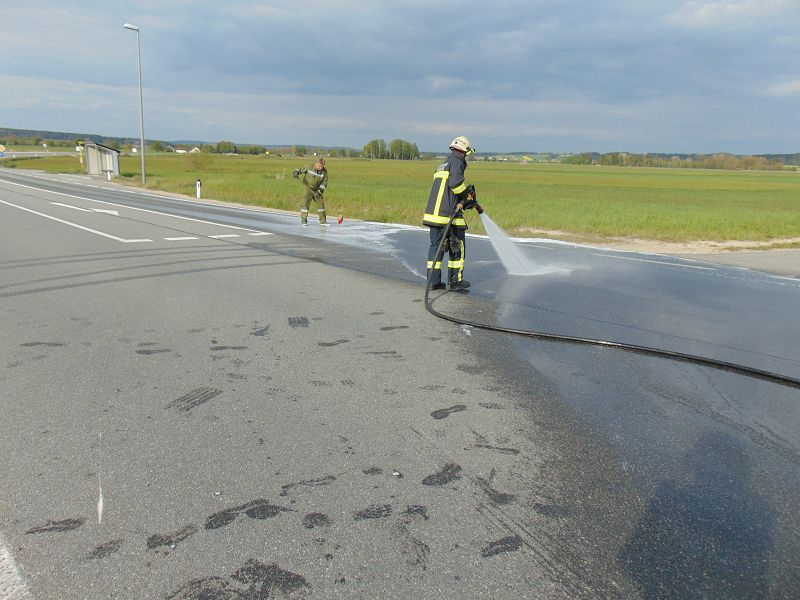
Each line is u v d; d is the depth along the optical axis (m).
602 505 2.77
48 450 3.18
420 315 6.18
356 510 2.69
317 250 10.64
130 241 11.23
